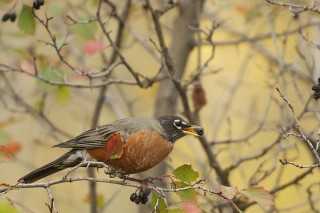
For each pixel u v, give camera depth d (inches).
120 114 537.0
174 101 508.1
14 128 565.0
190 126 395.5
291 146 435.5
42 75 462.0
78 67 441.7
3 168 563.5
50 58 469.4
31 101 595.5
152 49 528.7
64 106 561.0
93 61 567.5
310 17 492.7
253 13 491.5
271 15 485.1
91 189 481.4
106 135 370.9
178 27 510.9
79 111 593.3
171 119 391.2
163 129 387.2
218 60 616.1
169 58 441.7
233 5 546.3
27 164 494.0
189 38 508.4
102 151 370.9
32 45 482.0
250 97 583.2
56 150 553.0
